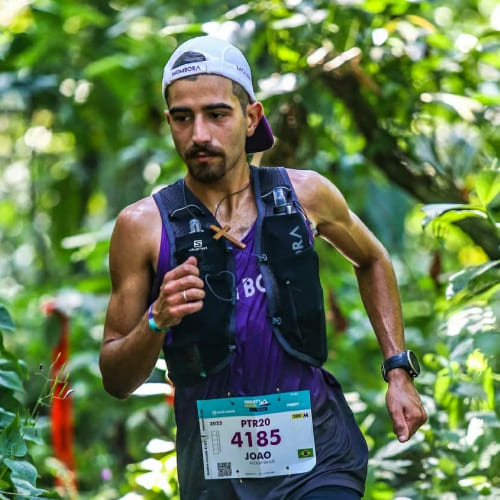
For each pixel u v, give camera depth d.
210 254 6.32
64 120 14.41
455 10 15.66
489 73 11.22
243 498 6.37
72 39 14.17
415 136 10.69
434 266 11.38
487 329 8.30
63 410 10.49
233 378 6.35
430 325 11.20
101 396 13.01
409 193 10.84
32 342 13.95
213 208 6.46
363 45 10.32
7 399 7.70
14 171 18.72
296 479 6.35
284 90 9.82
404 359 6.83
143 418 11.03
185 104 6.23
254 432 6.36
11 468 6.86
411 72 10.62
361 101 10.62
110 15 14.71
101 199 17.20
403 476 8.94
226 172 6.34
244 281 6.35
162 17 13.41
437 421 8.96
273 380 6.35
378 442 10.01
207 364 6.32
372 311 7.09
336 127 11.24
